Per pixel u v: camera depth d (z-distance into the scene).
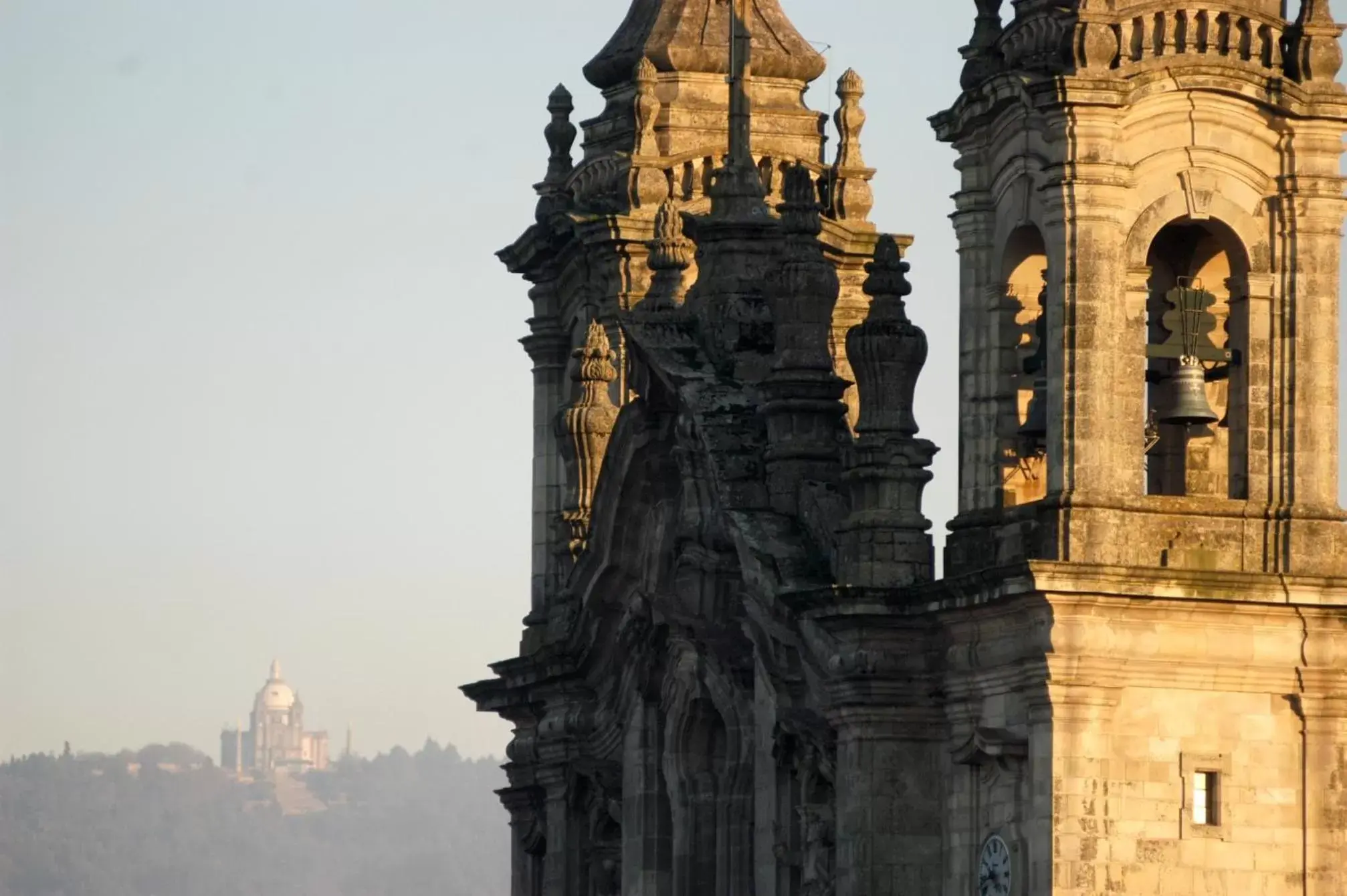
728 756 162.62
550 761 179.38
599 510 169.00
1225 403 150.25
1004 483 149.25
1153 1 146.38
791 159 180.00
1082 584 142.88
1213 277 150.38
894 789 150.12
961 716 148.75
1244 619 144.88
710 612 161.38
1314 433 146.50
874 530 150.62
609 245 178.62
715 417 160.38
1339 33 147.38
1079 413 144.75
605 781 174.25
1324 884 145.50
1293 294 147.00
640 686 169.50
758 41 181.62
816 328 159.00
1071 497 144.25
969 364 149.88
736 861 162.75
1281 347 147.12
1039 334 149.88
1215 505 145.62
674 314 165.88
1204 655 144.62
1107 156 145.38
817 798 154.75
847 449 155.75
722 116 181.25
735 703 162.00
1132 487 145.00
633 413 165.25
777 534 156.50
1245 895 145.00
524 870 186.00
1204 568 145.00
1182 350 147.88
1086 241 145.12
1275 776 145.62
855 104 179.75
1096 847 143.62
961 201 150.38
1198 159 146.62
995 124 149.25
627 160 179.88
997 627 146.38
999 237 149.50
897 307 152.00
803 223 159.62
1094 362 144.75
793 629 153.62
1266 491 146.38
